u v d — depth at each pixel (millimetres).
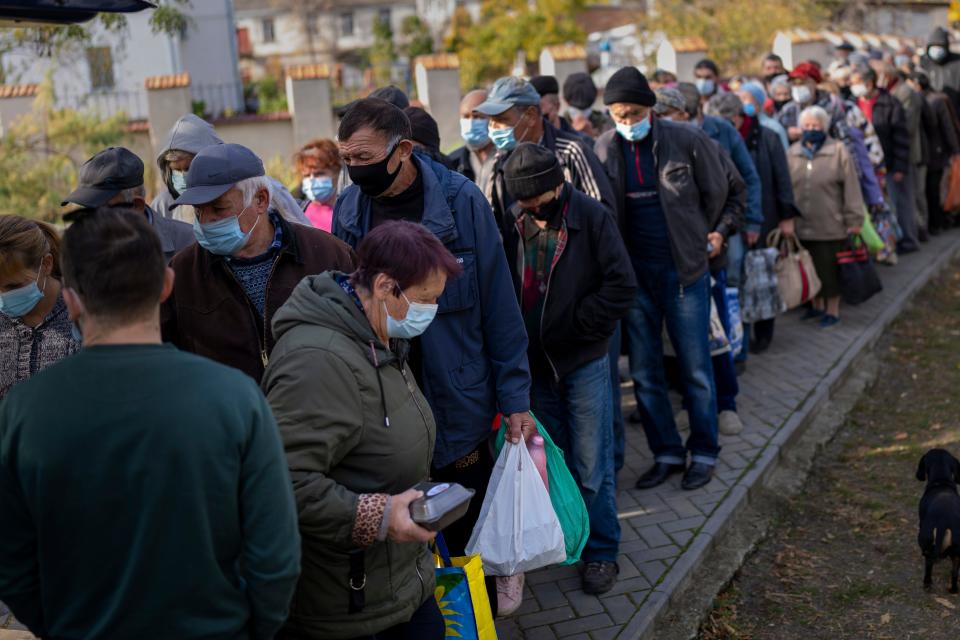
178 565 1912
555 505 3680
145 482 1873
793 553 4949
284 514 2027
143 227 1979
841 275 8188
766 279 7172
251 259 3045
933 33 13328
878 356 7980
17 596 1982
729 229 5711
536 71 33594
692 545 4680
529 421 3547
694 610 4305
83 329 1987
